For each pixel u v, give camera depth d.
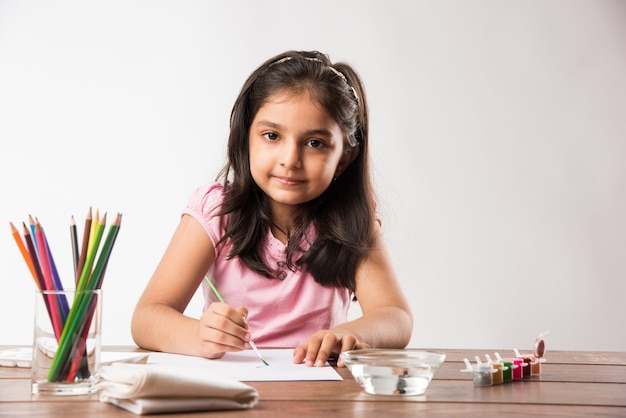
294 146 1.39
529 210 3.18
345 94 1.44
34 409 0.75
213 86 3.11
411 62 3.16
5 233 3.03
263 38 3.13
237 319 1.12
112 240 0.85
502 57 3.18
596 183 3.18
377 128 3.15
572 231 3.18
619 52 3.19
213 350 1.11
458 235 3.16
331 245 1.55
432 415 0.75
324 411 0.76
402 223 3.15
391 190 3.15
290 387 0.90
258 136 1.43
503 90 3.18
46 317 0.83
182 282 1.47
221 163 3.08
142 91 3.09
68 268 3.04
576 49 3.19
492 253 3.17
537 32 3.18
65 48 3.07
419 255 3.16
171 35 3.10
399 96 3.16
